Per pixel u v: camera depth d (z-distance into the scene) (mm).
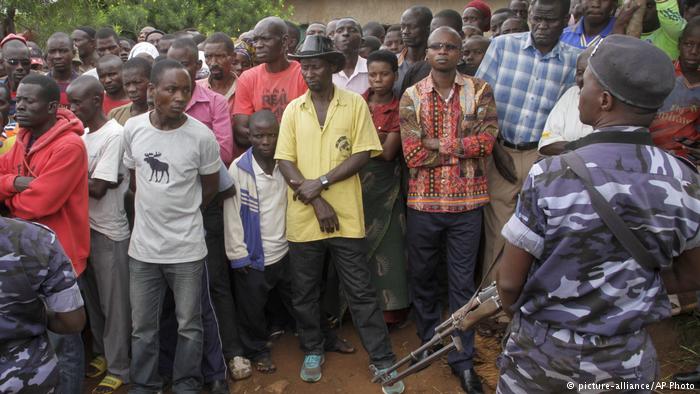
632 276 1780
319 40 3350
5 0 7746
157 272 3221
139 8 10430
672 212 1741
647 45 1743
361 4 12305
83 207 3148
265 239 3635
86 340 4113
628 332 1826
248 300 3684
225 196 3508
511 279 1958
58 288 2031
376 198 3969
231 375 3672
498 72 3754
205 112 3818
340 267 3514
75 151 2992
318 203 3383
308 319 3607
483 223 4078
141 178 3117
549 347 1899
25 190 2932
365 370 3688
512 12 5570
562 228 1787
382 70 3818
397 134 3855
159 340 3607
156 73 2984
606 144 1797
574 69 3604
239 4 11906
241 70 5434
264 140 3539
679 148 3613
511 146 3748
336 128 3410
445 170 3451
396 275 4020
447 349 2521
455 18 4508
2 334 1916
